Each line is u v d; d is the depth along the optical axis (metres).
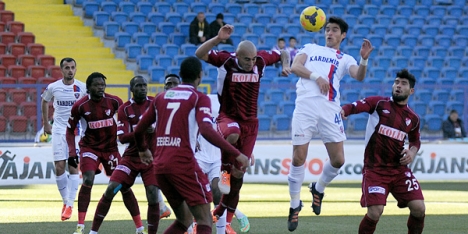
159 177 20.23
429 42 79.38
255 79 24.62
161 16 74.88
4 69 62.75
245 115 24.70
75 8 75.38
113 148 28.80
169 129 20.02
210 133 19.27
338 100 27.27
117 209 36.97
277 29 76.25
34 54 67.19
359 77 26.73
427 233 29.08
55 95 34.03
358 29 78.88
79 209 27.66
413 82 23.80
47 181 49.94
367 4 84.75
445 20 83.69
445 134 57.25
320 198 28.91
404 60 74.62
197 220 20.11
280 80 65.81
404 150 23.69
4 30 69.44
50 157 49.94
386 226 31.16
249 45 23.78
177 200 20.62
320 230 29.84
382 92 55.84
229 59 24.36
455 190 47.91
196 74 20.50
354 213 35.78
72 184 31.05
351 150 53.78
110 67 68.31
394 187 23.94
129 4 75.94
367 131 24.22
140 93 26.61
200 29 70.56
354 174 53.78
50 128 35.16
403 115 23.86
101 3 75.25
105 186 50.22
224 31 23.45
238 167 24.50
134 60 69.56
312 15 27.75
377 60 74.00
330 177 28.09
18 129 51.34
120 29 72.94
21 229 29.70
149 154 22.03
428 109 63.47
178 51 70.38
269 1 81.75
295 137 27.16
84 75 66.88
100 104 28.27
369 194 23.69
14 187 48.56
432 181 54.88
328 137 27.05
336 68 27.02
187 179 19.94
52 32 71.75
